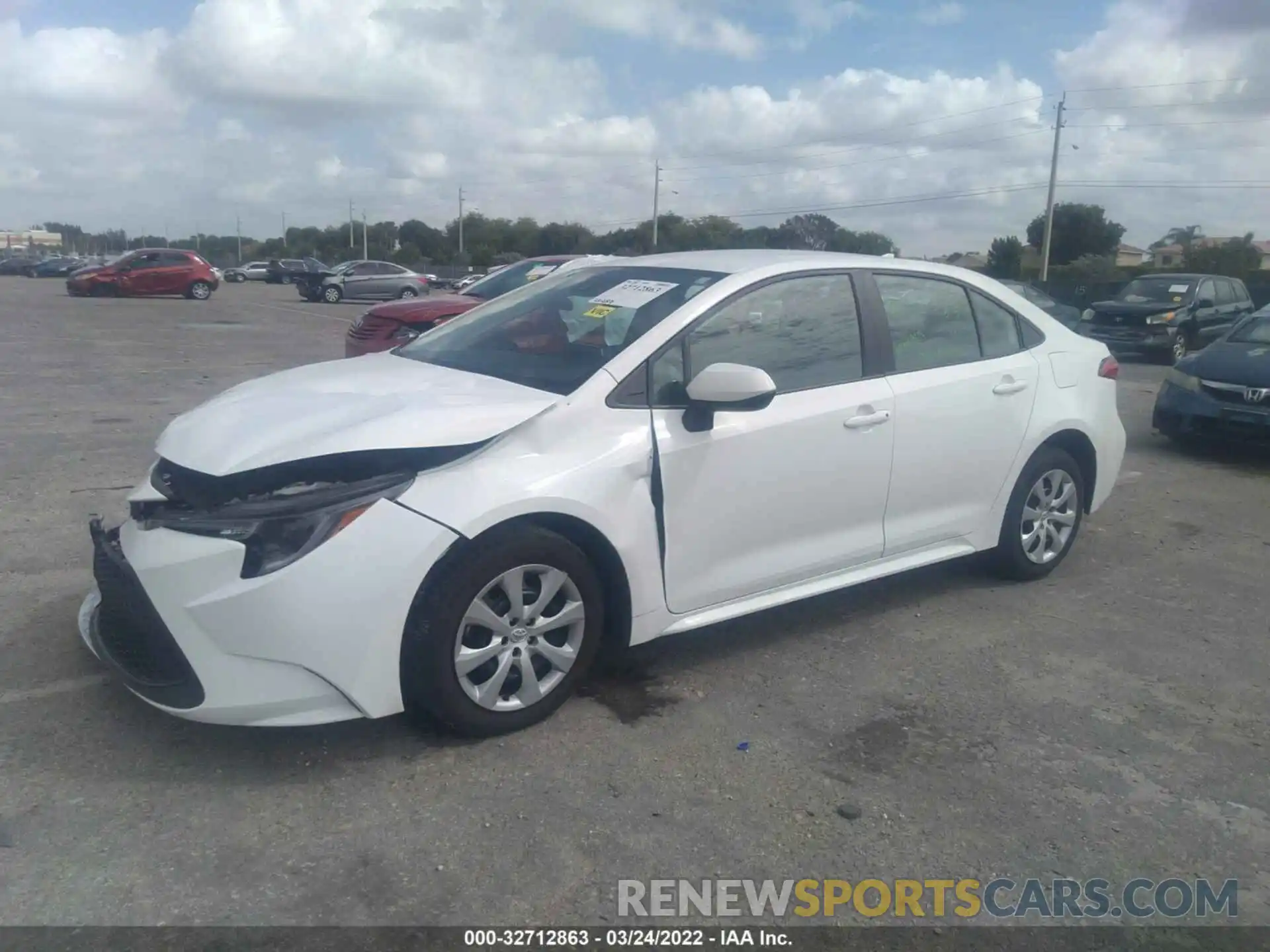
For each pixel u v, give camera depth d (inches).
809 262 186.4
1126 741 158.1
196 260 1403.8
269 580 131.0
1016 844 131.1
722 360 169.3
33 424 381.7
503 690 152.6
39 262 2487.7
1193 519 286.4
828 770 146.6
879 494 188.5
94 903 114.4
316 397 157.2
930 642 193.3
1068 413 220.4
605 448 153.9
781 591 180.4
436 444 141.3
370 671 136.5
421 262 3041.3
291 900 115.9
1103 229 2628.0
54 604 195.5
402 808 133.6
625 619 160.2
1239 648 195.0
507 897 117.7
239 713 134.0
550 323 180.1
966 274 211.5
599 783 140.9
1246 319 405.4
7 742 146.3
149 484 150.6
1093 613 210.7
